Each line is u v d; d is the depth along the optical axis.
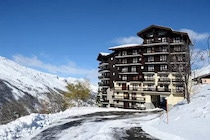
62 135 23.39
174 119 26.64
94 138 20.97
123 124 29.47
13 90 151.25
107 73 77.50
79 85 63.16
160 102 70.88
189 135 18.62
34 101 144.00
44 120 32.50
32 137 22.56
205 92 39.50
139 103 65.25
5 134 22.06
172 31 60.75
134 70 68.88
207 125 20.00
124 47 70.31
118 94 71.69
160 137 20.44
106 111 48.97
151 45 64.62
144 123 28.91
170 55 57.34
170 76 60.09
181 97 57.75
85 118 36.94
